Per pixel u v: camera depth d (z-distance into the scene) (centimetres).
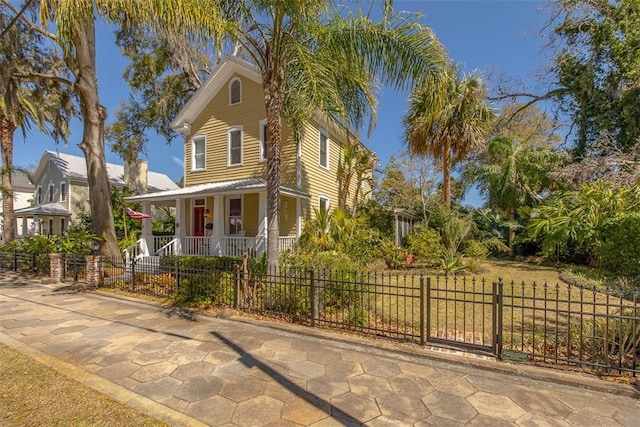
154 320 559
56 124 1523
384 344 436
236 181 1238
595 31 1233
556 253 1297
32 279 959
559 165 1382
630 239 491
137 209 1883
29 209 2086
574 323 488
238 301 600
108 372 359
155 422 266
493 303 397
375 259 1258
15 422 261
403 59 605
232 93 1320
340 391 321
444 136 1431
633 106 1143
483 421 272
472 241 1379
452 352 407
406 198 1702
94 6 531
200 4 538
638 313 411
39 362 381
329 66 645
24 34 1259
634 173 646
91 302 688
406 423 269
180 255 1098
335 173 1554
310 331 487
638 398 306
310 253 752
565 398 308
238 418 275
